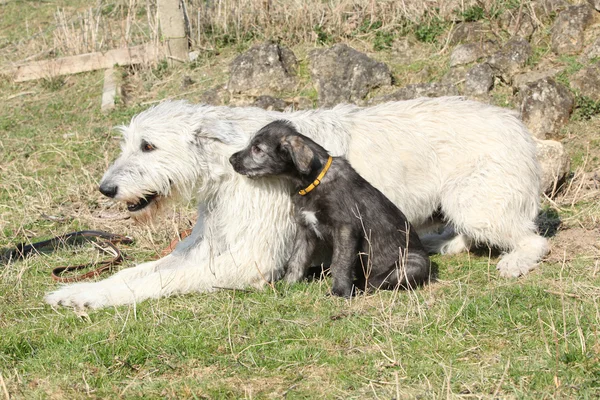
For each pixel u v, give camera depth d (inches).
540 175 328.5
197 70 567.5
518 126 323.9
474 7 536.1
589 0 496.7
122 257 342.6
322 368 225.1
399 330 244.5
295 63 527.5
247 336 248.1
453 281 292.7
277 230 293.4
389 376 217.9
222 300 281.4
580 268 291.9
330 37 561.0
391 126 315.0
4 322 273.4
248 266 291.3
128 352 238.1
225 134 288.2
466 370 217.9
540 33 502.9
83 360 234.5
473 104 328.5
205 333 249.9
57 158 479.8
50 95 576.7
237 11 597.3
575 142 427.8
